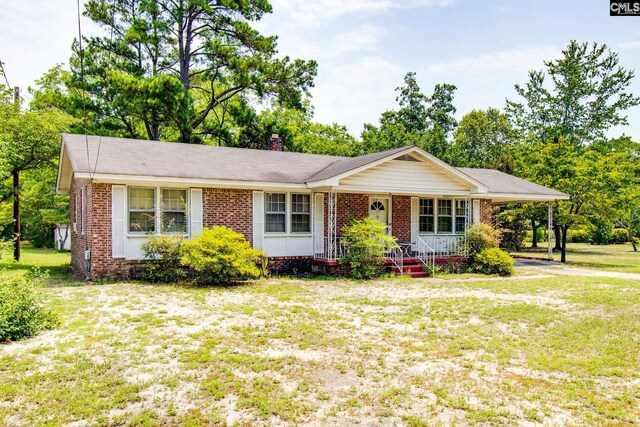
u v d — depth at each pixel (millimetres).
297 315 9242
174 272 13430
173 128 28359
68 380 5562
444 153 36375
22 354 6453
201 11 28109
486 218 20688
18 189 20094
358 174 16062
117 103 23562
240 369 6070
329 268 15781
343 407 4984
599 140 39094
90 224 13500
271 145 21500
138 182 13789
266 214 16062
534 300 11430
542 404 5141
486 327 8539
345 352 6898
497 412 4898
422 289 13227
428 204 19312
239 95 31766
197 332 7770
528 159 27625
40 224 32031
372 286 13672
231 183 14742
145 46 27719
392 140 36812
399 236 18562
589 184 22578
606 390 5582
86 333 7574
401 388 5523
